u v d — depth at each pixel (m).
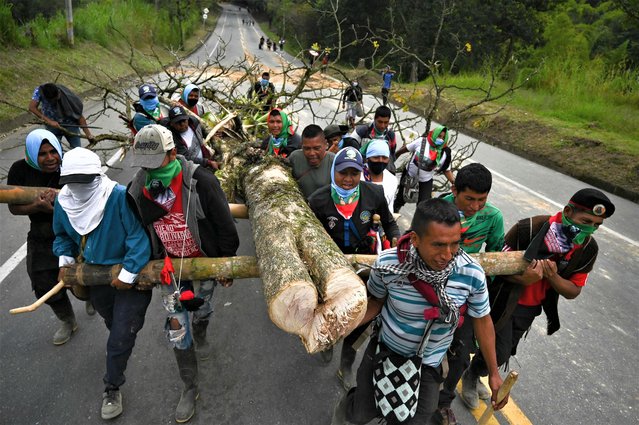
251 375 3.14
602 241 5.77
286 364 3.26
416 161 4.66
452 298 1.85
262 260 2.30
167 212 2.39
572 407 3.02
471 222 2.49
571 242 2.28
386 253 1.93
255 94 6.79
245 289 4.25
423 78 24.80
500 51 24.95
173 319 2.57
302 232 2.43
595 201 2.11
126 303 2.51
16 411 2.73
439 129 4.44
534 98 13.98
